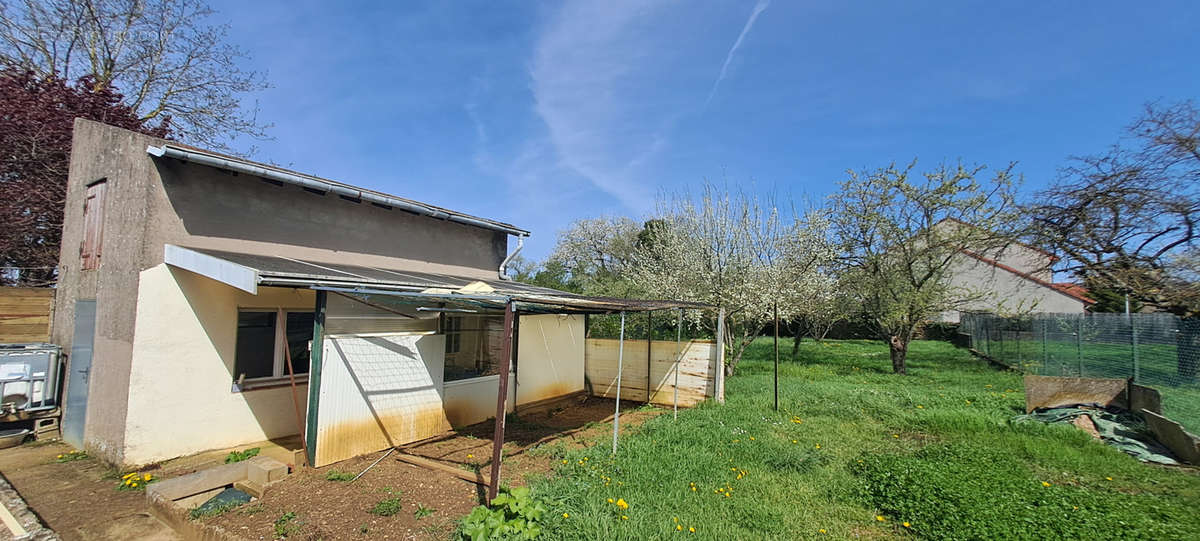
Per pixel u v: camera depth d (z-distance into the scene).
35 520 4.48
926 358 21.20
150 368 6.01
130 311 6.04
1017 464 6.14
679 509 4.73
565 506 4.57
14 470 5.95
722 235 14.34
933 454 6.52
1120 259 11.65
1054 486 5.38
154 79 15.23
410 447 7.03
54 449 6.84
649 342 11.41
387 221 9.23
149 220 6.12
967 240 15.91
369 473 5.71
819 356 21.69
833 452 6.87
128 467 5.79
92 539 4.24
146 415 5.96
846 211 17.81
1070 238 12.26
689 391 11.12
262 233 7.36
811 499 5.18
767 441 7.14
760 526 4.45
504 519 4.14
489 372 9.41
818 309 17.48
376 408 6.75
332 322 6.24
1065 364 13.79
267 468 5.34
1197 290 9.94
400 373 7.16
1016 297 26.56
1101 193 11.31
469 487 5.25
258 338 7.17
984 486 5.14
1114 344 11.34
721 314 10.87
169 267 6.24
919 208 16.84
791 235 14.68
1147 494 5.39
